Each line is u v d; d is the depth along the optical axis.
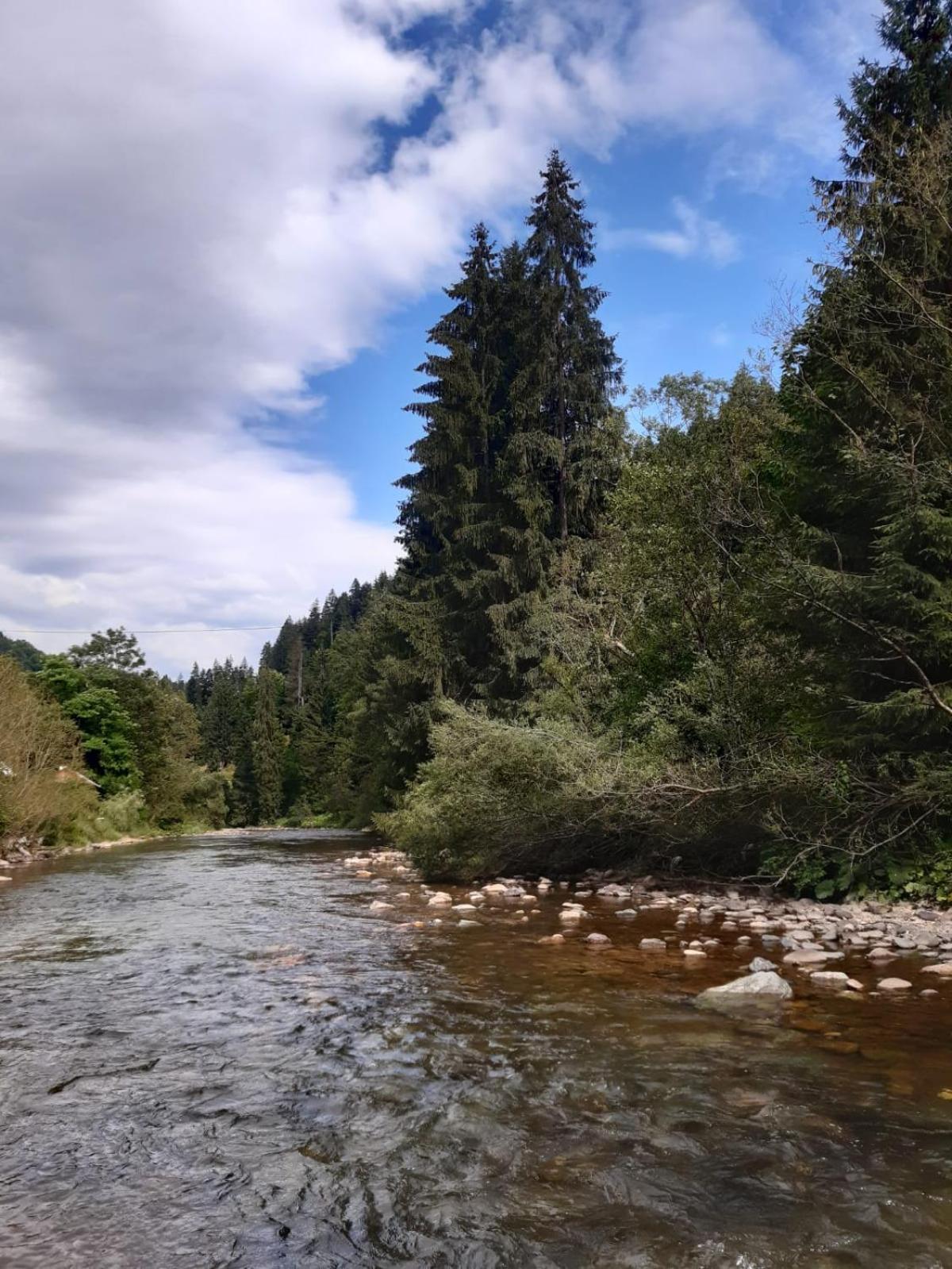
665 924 9.28
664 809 11.38
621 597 15.29
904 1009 5.65
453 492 25.61
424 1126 3.99
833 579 8.96
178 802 47.56
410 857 17.03
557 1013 5.84
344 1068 4.84
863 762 9.54
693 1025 5.44
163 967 7.75
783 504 11.41
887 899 9.51
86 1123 4.10
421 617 24.61
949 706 8.55
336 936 9.18
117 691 44.72
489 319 27.12
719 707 11.47
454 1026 5.60
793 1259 2.79
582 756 12.24
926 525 8.64
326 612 139.50
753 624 11.48
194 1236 3.02
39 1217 3.18
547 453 23.48
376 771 30.62
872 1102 4.09
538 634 20.02
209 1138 3.90
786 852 10.58
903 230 10.35
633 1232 2.99
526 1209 3.18
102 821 32.12
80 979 7.31
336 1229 3.07
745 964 7.18
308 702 80.62
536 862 13.68
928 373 9.88
